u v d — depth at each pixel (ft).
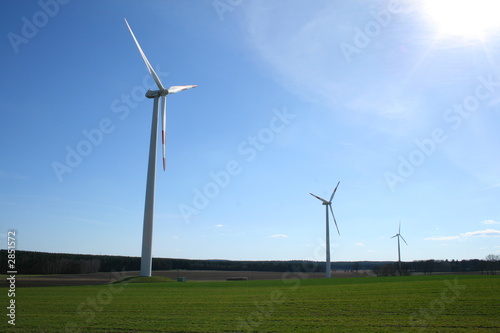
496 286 106.01
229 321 64.75
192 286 134.00
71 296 103.14
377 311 71.56
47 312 75.31
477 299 81.20
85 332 57.16
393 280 148.87
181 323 63.36
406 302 81.10
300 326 59.93
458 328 55.93
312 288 120.16
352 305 79.46
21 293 111.65
